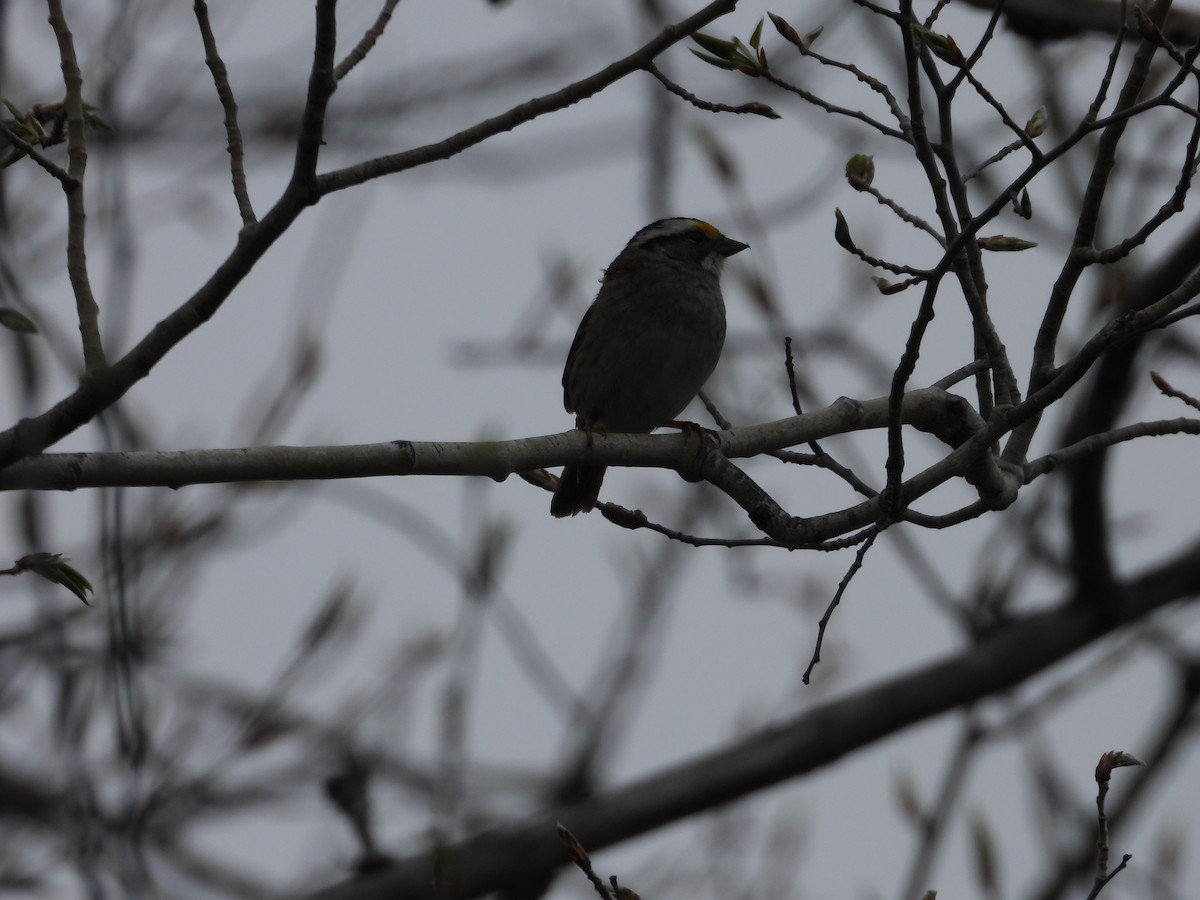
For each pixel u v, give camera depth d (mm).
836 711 12742
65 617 10688
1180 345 12055
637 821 12305
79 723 9883
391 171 6816
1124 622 13023
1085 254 7727
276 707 10961
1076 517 12562
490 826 12508
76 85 7031
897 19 7426
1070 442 12414
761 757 12578
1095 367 12016
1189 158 7137
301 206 6645
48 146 7188
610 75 7070
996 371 8461
